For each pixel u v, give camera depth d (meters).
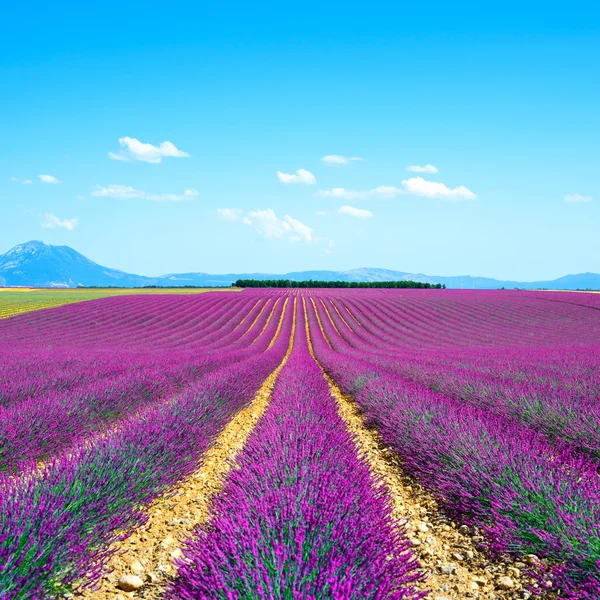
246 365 15.21
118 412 8.47
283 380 12.42
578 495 3.72
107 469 4.21
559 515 3.40
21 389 8.85
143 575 3.39
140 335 35.75
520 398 7.85
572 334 35.78
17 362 13.25
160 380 11.12
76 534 3.19
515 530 3.53
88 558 3.25
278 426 5.72
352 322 45.97
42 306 49.62
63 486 3.73
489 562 3.59
